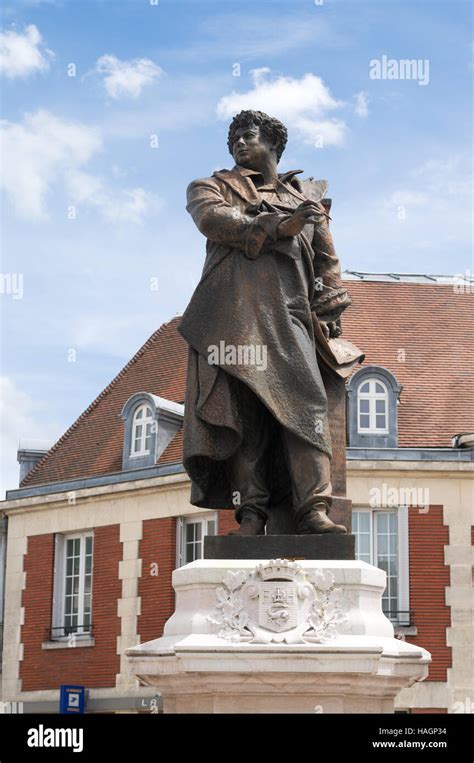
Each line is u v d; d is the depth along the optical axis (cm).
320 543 842
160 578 3712
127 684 3706
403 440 3681
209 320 878
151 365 4300
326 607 804
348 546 841
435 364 3944
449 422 3744
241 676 783
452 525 3553
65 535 3978
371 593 819
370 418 3641
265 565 807
